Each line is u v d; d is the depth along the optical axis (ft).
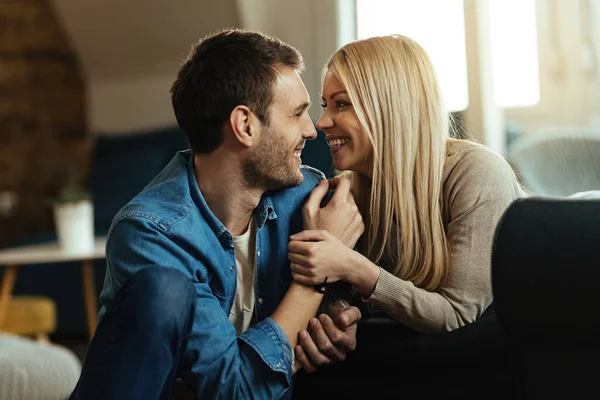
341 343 4.79
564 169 11.10
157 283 4.17
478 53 14.71
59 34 19.89
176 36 18.58
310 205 5.31
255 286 5.41
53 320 11.87
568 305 2.83
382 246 5.41
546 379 3.01
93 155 18.81
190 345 4.70
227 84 5.01
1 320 11.46
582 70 15.61
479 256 5.08
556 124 15.81
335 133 5.49
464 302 5.03
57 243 13.39
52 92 20.18
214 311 4.82
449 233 5.26
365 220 5.74
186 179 5.22
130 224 4.87
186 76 5.20
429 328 4.93
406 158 5.27
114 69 19.77
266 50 5.12
